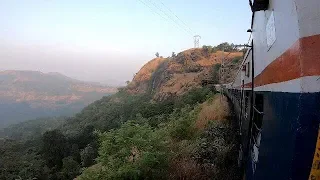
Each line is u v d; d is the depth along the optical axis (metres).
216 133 13.40
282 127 3.02
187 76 115.19
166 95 103.12
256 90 5.72
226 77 47.84
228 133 13.06
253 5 4.63
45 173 46.06
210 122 16.23
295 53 2.80
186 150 10.80
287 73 3.03
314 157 2.54
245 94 8.86
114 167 8.21
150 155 8.04
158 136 9.38
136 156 8.52
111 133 9.45
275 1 3.76
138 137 8.84
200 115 19.55
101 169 8.30
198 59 132.00
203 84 65.88
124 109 82.31
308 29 2.71
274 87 3.66
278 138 3.14
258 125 5.20
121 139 8.85
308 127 2.55
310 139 2.55
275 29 3.72
